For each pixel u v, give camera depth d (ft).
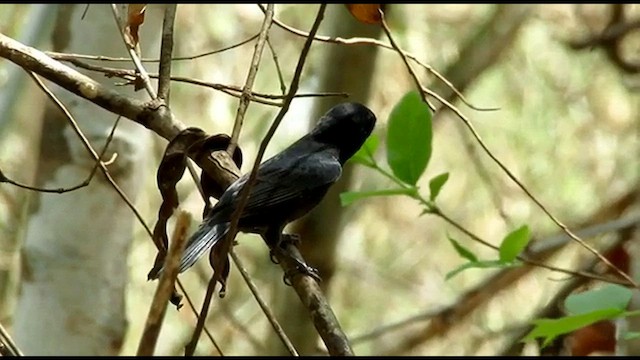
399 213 69.15
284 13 61.16
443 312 47.62
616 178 63.16
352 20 38.19
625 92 63.36
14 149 52.75
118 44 31.58
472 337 57.06
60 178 31.99
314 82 44.70
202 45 60.70
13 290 51.37
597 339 30.86
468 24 64.44
